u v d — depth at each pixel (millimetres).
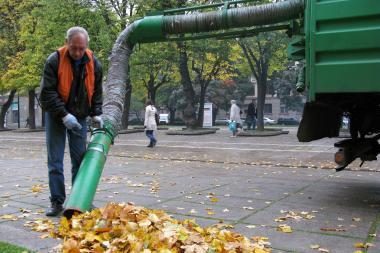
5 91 36719
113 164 11648
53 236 4105
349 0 5414
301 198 6660
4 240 3947
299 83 6148
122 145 18469
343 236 4535
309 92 5691
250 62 26031
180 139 21953
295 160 12367
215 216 5422
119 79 7438
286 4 7195
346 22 5469
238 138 22250
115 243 3596
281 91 59094
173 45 24594
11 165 11164
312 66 5633
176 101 51969
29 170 10117
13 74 32281
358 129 6586
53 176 5285
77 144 5434
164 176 9211
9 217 5133
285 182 8344
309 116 6250
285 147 16734
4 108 38031
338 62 5508
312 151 14992
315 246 4129
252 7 7457
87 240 3703
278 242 4293
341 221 5172
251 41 24188
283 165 11188
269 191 7301
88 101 5395
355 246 4172
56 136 5312
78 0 23906
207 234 3965
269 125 51000
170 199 6535
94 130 5809
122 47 7828
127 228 3879
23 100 65812
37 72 28094
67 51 5145
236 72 40500
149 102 17391
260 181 8469
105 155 5566
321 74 5582
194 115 26844
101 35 22828
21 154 14828
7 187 7582
